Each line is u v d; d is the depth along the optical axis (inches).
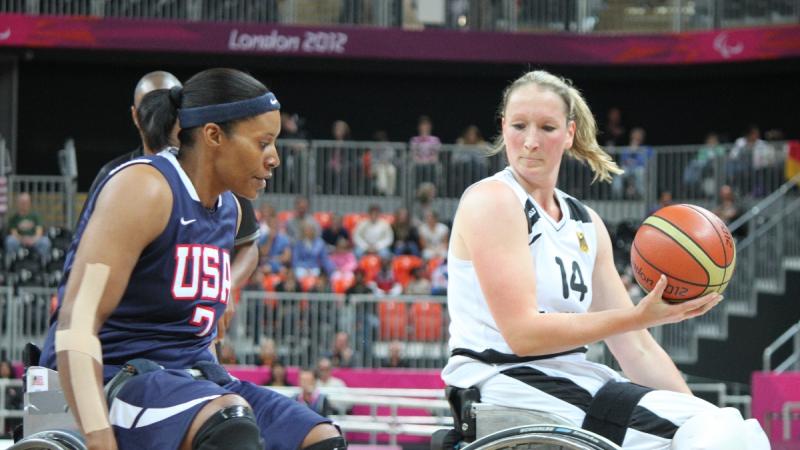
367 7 1544.0
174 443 245.0
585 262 312.8
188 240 264.1
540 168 302.5
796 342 1133.1
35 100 1665.8
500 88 1754.4
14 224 1190.9
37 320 1021.2
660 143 1758.1
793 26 1465.3
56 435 257.8
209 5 1513.3
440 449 307.1
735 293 1214.9
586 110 318.7
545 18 1568.7
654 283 275.6
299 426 272.5
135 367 257.9
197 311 268.7
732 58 1499.8
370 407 971.3
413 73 1694.1
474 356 301.4
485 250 292.2
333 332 1029.8
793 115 1713.8
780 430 989.2
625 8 1577.3
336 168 1352.1
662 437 283.1
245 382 285.1
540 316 284.7
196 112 262.8
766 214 1243.2
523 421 291.4
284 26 1505.9
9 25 1450.5
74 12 1492.4
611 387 294.5
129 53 1560.0
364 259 1219.2
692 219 275.7
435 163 1354.6
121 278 251.8
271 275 1124.5
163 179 259.6
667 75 1665.8
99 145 1686.8
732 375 1197.1
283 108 1736.0
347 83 1742.1
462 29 1547.7
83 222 267.3
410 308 1040.8
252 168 265.3
